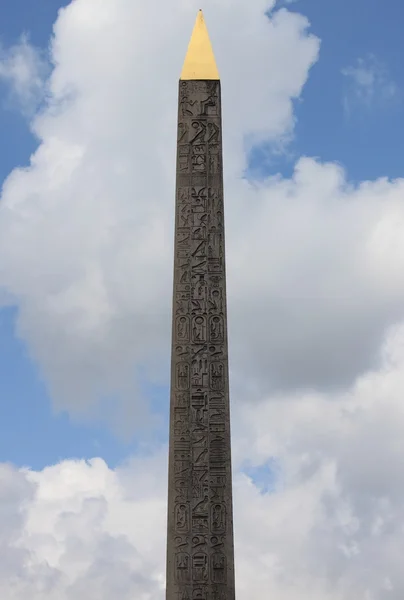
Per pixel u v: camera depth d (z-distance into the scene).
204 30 34.75
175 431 29.50
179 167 32.25
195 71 33.53
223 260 31.19
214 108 33.03
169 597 28.03
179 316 30.58
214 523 28.67
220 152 32.50
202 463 29.20
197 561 28.34
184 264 31.12
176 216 31.66
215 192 31.94
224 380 29.95
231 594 28.08
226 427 29.53
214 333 30.41
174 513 28.77
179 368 30.06
